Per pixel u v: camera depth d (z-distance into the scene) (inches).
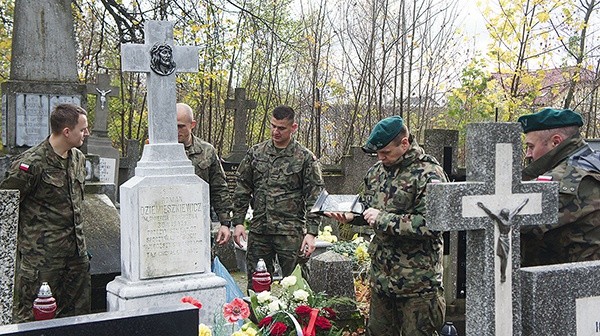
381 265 180.7
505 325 130.6
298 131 842.8
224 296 223.1
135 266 214.4
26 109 346.3
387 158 177.8
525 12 435.8
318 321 188.7
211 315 220.8
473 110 466.6
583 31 467.8
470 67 436.5
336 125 771.4
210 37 631.8
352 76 711.7
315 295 207.9
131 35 510.6
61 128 214.7
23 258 216.8
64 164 219.0
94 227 294.0
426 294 175.9
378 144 175.2
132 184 216.1
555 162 150.6
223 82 872.3
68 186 220.4
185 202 221.5
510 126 131.3
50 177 215.3
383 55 633.0
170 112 224.1
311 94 788.6
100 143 551.8
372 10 662.5
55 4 353.7
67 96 352.8
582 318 131.7
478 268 130.7
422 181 173.0
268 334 180.5
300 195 247.6
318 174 245.3
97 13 579.5
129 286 213.0
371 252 184.9
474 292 131.7
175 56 226.2
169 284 216.2
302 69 818.2
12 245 162.9
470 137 132.0
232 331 192.4
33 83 346.9
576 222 141.9
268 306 190.5
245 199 252.8
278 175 245.6
